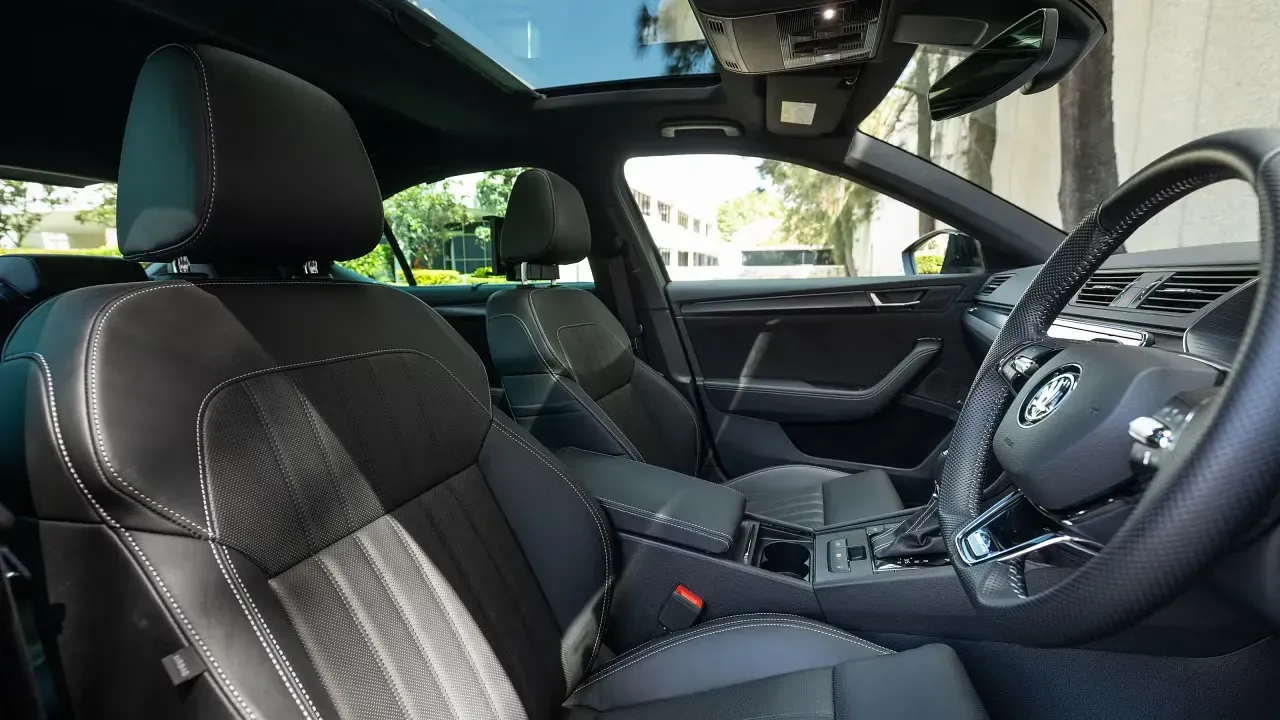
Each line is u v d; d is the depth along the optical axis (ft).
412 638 2.82
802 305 7.36
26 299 5.85
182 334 2.46
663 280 7.95
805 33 5.16
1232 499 1.44
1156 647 3.10
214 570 2.22
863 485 5.73
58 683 2.13
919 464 7.26
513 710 3.04
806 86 6.11
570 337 5.98
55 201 7.29
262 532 2.42
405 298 3.73
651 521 4.21
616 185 7.58
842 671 3.34
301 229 2.97
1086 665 3.30
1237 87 10.92
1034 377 2.39
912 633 3.74
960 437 2.72
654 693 3.70
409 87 6.95
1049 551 2.19
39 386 2.14
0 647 1.79
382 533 2.95
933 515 3.87
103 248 7.41
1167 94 11.41
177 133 2.60
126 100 6.57
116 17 5.54
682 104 6.98
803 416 7.39
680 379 7.76
